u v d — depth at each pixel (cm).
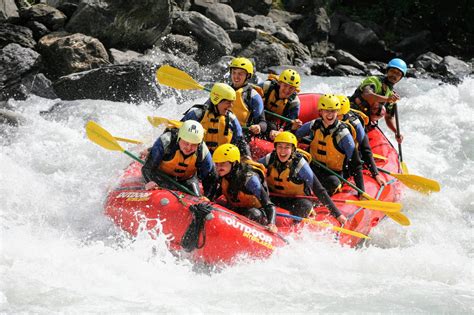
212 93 1157
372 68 2780
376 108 1446
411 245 1220
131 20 2142
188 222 988
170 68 1359
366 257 1039
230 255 975
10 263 949
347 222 1109
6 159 1373
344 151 1166
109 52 2105
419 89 2370
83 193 1285
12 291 859
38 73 1909
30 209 1199
